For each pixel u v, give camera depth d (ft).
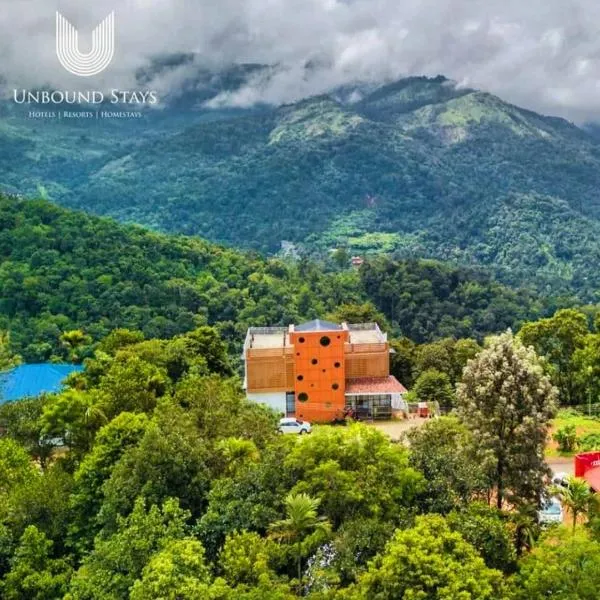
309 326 217.56
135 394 163.12
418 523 92.94
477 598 83.25
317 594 89.86
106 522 116.47
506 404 112.57
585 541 93.40
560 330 231.91
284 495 111.14
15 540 122.11
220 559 101.55
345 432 117.91
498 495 114.93
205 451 126.21
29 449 168.35
